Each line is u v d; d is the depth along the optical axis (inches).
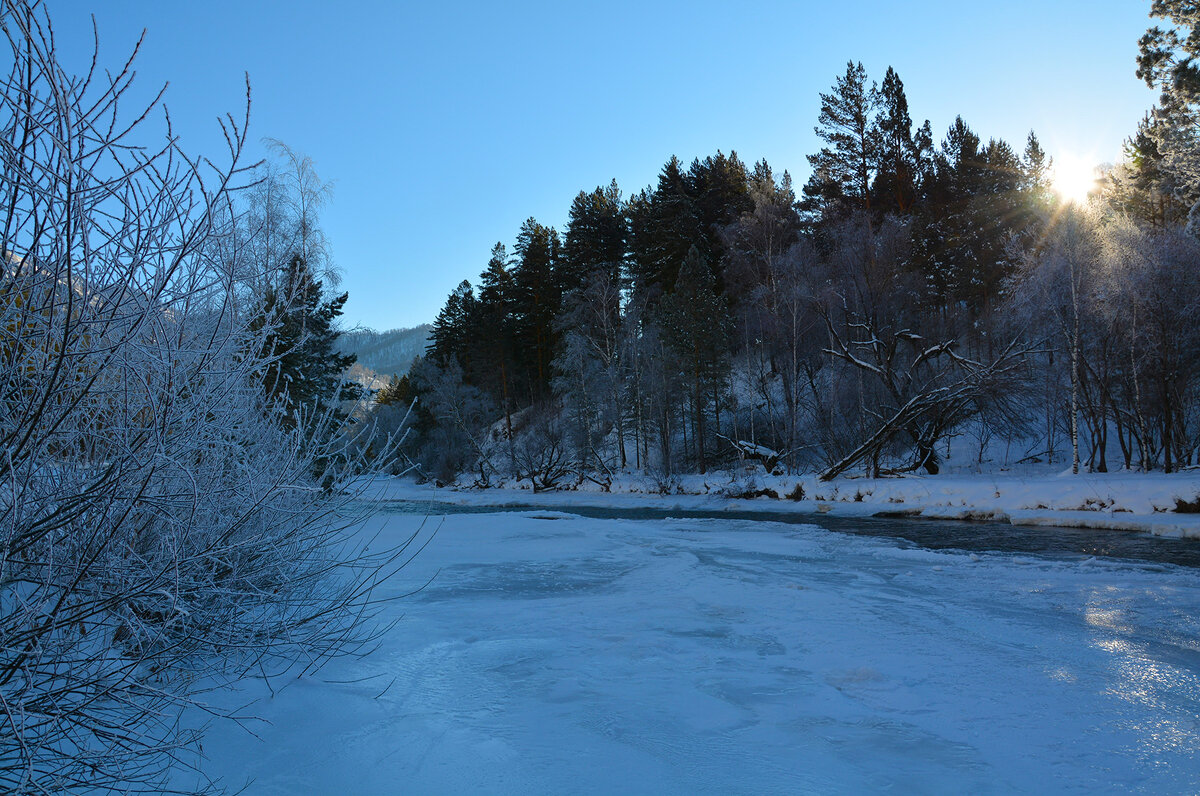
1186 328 1032.2
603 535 669.9
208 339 150.1
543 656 243.3
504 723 174.7
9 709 101.3
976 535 693.9
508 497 1616.6
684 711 191.3
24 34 95.2
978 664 246.1
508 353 2423.7
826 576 444.5
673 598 360.8
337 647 215.0
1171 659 255.4
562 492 1637.6
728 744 168.9
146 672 145.1
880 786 149.2
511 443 1898.4
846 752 167.3
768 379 1823.3
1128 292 1035.9
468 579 417.7
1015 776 156.1
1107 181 1162.6
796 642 273.1
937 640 279.6
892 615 326.0
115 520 133.1
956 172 2170.3
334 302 714.8
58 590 125.3
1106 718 194.2
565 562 489.4
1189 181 1144.8
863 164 2022.6
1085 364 1104.8
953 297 1915.6
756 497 1198.3
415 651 239.8
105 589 130.8
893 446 1391.5
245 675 180.5
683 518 995.9
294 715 165.6
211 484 165.5
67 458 126.0
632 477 1664.6
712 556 542.6
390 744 155.4
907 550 561.6
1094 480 914.7
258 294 159.6
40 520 115.5
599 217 2573.8
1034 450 1370.6
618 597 363.3
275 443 201.3
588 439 1797.5
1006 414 1182.3
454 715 177.9
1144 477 919.0
